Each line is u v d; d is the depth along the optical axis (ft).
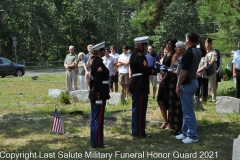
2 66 91.56
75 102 42.78
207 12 47.78
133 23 57.16
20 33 151.74
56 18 169.17
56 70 127.85
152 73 26.04
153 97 45.19
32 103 42.73
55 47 164.66
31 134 27.76
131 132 27.99
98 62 23.70
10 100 45.09
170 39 27.32
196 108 35.76
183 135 25.77
